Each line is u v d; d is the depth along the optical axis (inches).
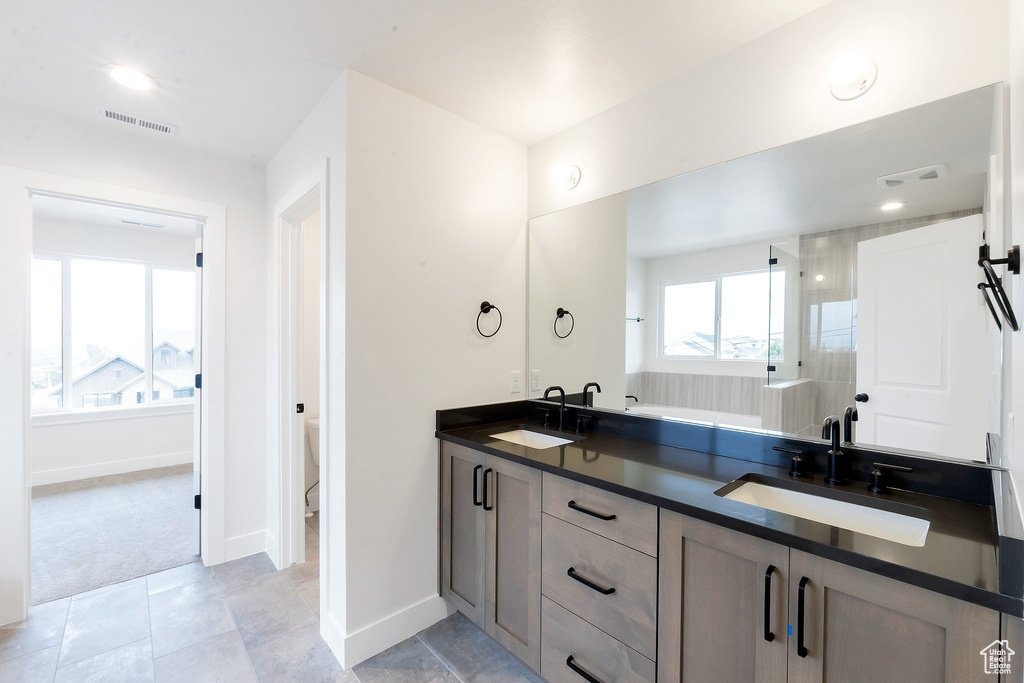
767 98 61.4
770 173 61.6
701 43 63.6
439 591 82.0
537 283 94.4
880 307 53.3
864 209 54.1
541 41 63.5
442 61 68.5
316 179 77.7
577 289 86.7
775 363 62.1
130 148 91.2
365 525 72.2
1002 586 29.5
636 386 78.5
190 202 98.1
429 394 80.7
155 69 70.3
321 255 75.6
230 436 103.7
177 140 94.6
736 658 43.1
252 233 106.9
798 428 60.1
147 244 174.9
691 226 70.3
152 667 68.9
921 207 50.0
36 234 153.8
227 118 85.6
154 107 81.6
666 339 74.0
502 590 69.5
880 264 53.2
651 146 75.0
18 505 79.6
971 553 35.6
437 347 81.7
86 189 86.0
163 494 145.3
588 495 56.1
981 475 46.1
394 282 75.7
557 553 60.2
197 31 61.5
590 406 85.3
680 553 46.8
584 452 68.1
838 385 56.7
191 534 116.4
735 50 64.6
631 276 78.5
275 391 102.9
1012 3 35.5
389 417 75.3
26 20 58.8
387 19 59.3
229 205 103.5
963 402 47.6
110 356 170.1
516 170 94.3
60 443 156.9
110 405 169.9
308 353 131.8
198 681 66.3
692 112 69.5
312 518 127.6
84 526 121.0
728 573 43.6
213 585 92.7
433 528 81.4
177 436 179.5
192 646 73.9
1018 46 31.8
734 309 66.1
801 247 59.4
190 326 187.6
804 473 57.4
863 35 53.2
